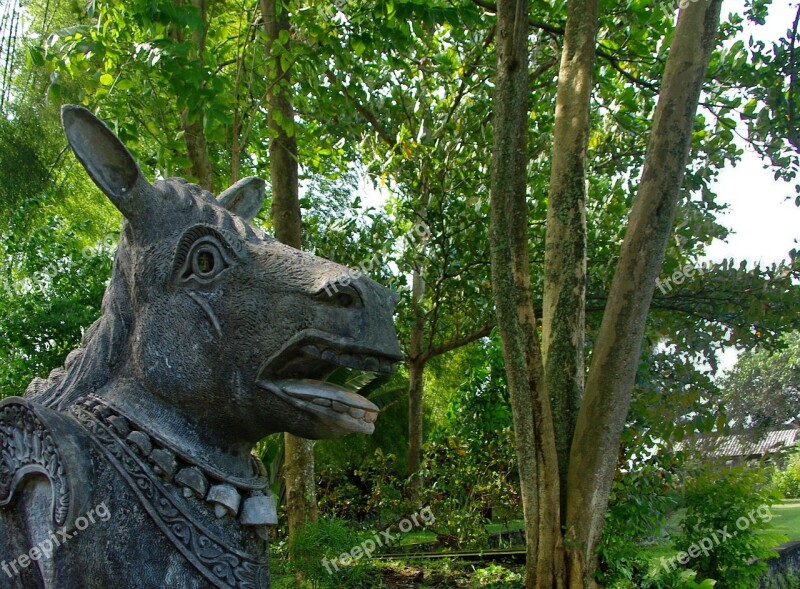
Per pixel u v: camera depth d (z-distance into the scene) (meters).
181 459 1.86
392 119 8.67
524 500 4.75
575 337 4.94
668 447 5.66
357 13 5.91
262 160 8.47
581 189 5.00
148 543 1.77
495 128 4.75
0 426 1.91
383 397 12.28
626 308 4.58
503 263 4.72
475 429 7.86
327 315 1.78
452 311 8.84
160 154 5.19
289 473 5.84
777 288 6.17
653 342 6.29
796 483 13.46
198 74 4.53
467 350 12.16
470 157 7.50
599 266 7.41
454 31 7.90
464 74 7.98
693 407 5.76
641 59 7.57
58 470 1.77
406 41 6.00
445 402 12.55
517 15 4.62
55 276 6.90
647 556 5.68
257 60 5.78
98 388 1.97
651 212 4.57
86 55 4.84
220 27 6.60
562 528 4.64
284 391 1.83
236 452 1.97
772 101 6.19
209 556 1.81
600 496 4.64
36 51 4.83
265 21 5.90
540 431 4.70
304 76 6.24
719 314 6.36
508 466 7.66
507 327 4.72
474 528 7.29
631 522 5.24
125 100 5.06
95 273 6.99
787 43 6.18
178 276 1.92
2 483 1.87
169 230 1.97
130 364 1.96
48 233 7.11
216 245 1.92
